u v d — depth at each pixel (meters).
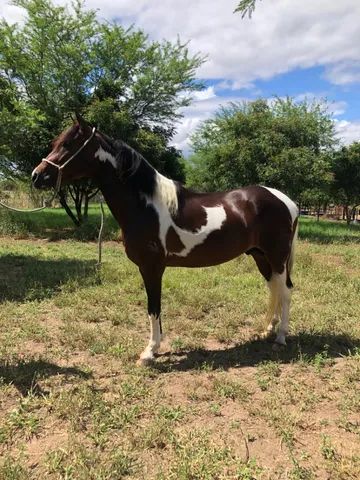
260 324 5.33
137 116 17.89
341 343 4.89
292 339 4.95
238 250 4.56
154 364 4.25
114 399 3.56
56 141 4.23
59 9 16.25
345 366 4.28
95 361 4.36
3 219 16.16
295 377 4.05
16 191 23.52
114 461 2.77
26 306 6.07
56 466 2.73
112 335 4.89
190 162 26.08
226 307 6.14
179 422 3.29
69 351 4.58
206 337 5.12
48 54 16.45
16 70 16.31
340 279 7.82
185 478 2.62
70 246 13.02
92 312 5.77
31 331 5.07
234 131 17.48
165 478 2.64
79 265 8.98
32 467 2.77
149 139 15.48
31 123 8.44
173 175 18.97
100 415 3.30
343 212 36.78
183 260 4.45
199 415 3.39
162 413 3.37
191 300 6.25
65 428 3.20
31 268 8.65
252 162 16.61
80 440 3.04
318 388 3.84
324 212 39.59
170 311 5.88
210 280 7.54
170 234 4.27
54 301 6.28
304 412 3.45
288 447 2.97
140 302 6.32
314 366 4.27
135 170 4.19
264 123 17.27
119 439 3.06
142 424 3.25
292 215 4.71
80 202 17.69
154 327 4.36
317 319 5.51
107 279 7.56
